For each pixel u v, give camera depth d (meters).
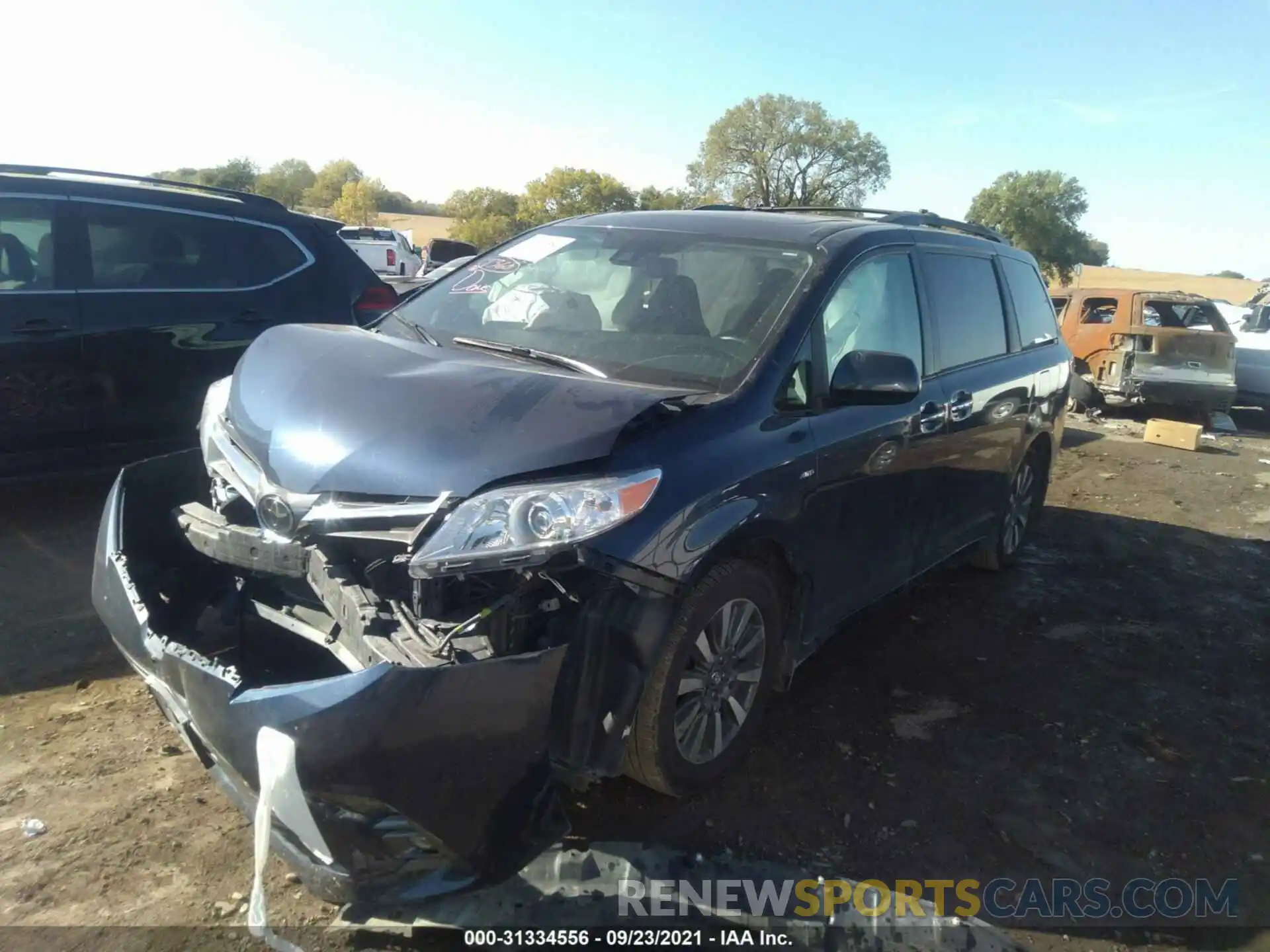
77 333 5.43
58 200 5.49
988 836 3.26
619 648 2.72
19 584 4.68
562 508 2.56
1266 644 5.18
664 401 2.96
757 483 3.11
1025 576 6.01
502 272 4.21
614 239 4.18
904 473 4.13
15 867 2.75
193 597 3.39
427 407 2.80
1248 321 16.28
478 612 2.59
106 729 3.48
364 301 6.57
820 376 3.57
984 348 5.00
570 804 3.19
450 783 2.38
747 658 3.36
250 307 6.05
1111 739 3.99
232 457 3.03
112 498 3.31
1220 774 3.79
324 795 2.29
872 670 4.46
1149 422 11.98
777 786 3.42
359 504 2.64
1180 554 6.82
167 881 2.74
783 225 4.13
